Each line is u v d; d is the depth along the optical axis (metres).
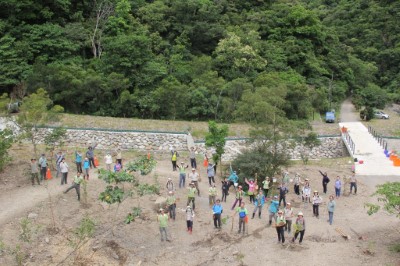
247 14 68.19
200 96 43.75
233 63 55.03
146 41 48.34
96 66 47.88
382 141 39.38
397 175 31.83
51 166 29.48
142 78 46.66
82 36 51.47
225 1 67.56
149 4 61.59
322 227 22.84
